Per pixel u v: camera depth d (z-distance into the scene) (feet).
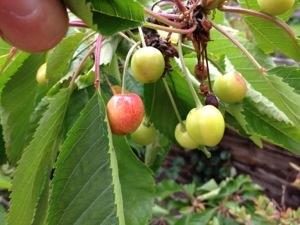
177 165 2.47
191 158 2.43
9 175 0.78
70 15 0.46
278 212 0.99
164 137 0.62
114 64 0.54
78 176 0.45
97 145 0.45
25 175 0.46
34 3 0.33
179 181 2.50
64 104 0.47
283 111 0.52
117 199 0.41
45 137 0.46
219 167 2.30
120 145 0.47
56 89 0.52
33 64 0.56
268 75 0.50
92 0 0.37
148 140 0.57
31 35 0.34
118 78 0.55
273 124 0.53
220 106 0.51
